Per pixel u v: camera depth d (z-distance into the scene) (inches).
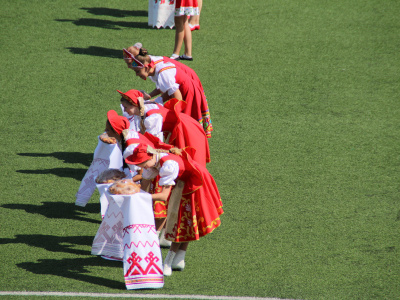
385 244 784.9
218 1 2003.0
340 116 1246.3
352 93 1363.2
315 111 1268.5
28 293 644.7
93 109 1238.3
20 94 1289.4
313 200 908.6
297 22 1822.1
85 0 1956.2
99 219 846.5
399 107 1294.3
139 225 667.4
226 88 1366.9
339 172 1005.8
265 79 1427.2
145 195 671.1
